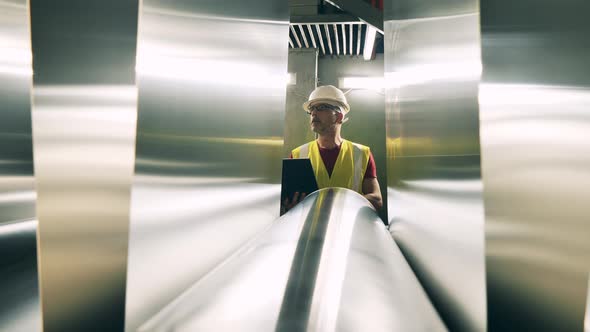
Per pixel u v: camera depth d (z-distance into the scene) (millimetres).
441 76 495
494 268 331
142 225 323
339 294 325
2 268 470
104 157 305
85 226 310
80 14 305
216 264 546
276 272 356
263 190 857
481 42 318
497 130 324
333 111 2598
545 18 318
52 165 312
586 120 330
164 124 361
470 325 369
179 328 281
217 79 549
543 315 334
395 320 310
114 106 301
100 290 306
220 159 570
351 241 465
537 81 321
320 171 2621
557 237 332
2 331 450
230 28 604
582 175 331
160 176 354
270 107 895
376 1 4289
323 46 5766
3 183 500
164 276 369
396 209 972
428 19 590
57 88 312
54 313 312
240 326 277
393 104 1039
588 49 322
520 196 330
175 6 382
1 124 479
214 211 539
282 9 987
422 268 606
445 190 470
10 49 455
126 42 300
